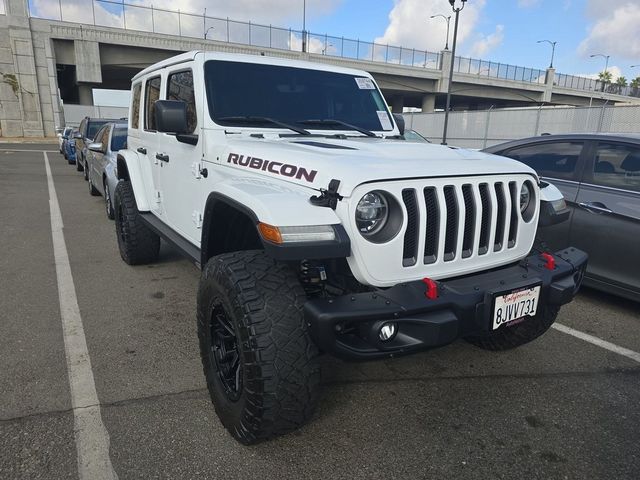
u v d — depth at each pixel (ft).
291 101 11.83
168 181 13.15
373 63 132.36
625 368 10.94
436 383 10.14
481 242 8.46
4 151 76.02
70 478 7.15
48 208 28.48
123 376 10.02
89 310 13.43
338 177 7.18
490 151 18.26
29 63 111.14
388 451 7.95
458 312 7.33
